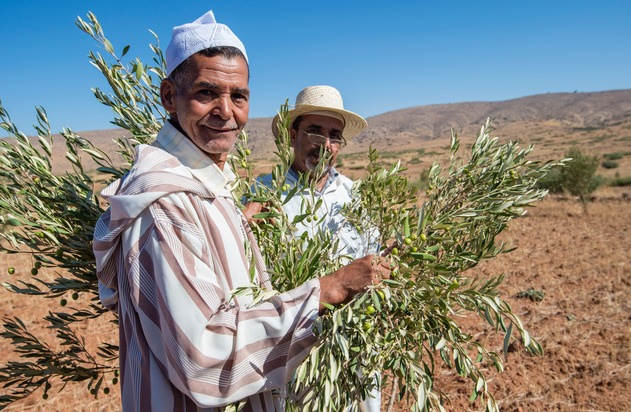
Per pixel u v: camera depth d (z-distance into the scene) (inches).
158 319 54.2
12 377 79.9
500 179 82.7
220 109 61.4
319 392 63.2
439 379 218.7
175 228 54.4
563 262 413.7
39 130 81.0
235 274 59.5
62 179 79.1
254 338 56.3
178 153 62.6
